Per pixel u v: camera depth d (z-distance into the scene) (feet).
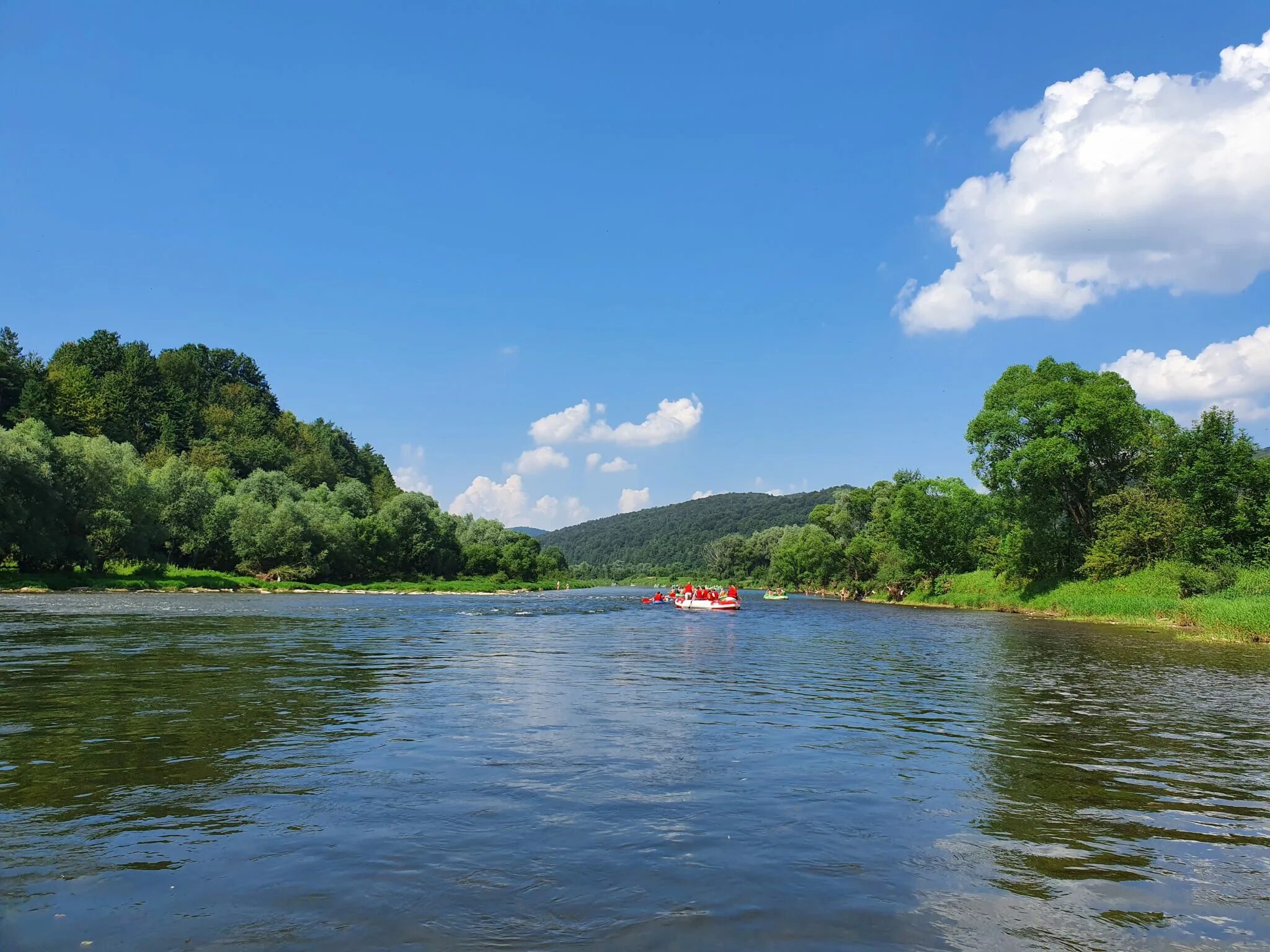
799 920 18.63
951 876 21.70
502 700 50.42
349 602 219.20
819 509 423.23
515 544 501.15
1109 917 19.26
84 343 526.57
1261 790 31.12
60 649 75.82
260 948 16.72
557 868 21.65
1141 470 196.13
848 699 54.39
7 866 21.20
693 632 124.57
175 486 306.96
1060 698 55.67
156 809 26.27
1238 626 108.06
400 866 21.52
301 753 34.55
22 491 216.54
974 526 284.00
